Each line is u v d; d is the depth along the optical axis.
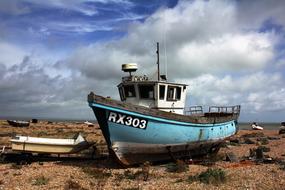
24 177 13.43
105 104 14.55
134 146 15.52
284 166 15.09
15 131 44.69
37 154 19.45
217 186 11.65
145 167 13.69
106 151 22.86
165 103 17.45
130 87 17.58
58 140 17.98
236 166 16.03
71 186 11.70
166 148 16.42
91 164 16.84
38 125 63.59
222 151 23.33
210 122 19.16
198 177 12.87
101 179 12.97
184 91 18.73
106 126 14.92
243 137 38.53
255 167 15.49
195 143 18.03
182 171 14.74
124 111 14.86
